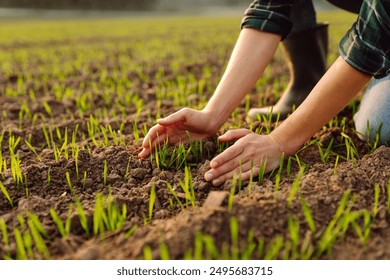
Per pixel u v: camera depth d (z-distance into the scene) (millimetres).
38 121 2510
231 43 5281
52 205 1899
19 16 17812
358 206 1833
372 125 2084
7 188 1970
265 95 2631
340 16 10461
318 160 2072
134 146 2146
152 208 1882
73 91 2893
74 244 1787
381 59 1872
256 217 1796
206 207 1822
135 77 3232
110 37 6926
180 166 2047
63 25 11188
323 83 1926
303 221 1801
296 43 2312
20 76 3314
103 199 1874
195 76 3211
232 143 2117
